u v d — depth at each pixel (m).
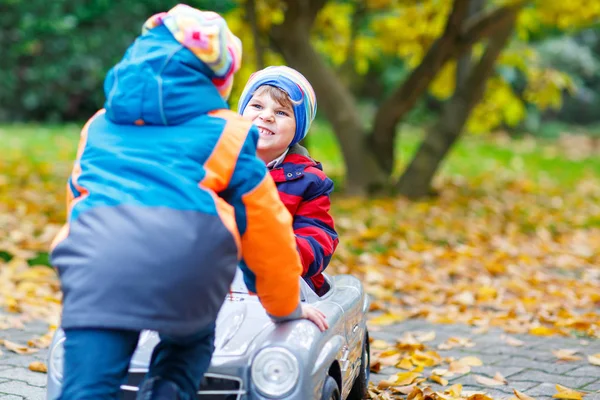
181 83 3.18
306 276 4.34
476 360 5.97
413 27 15.54
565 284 8.90
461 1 12.91
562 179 18.94
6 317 6.90
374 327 7.20
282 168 4.48
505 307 7.81
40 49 18.86
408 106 14.02
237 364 3.52
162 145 3.15
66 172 15.21
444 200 14.18
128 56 3.25
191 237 3.01
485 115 17.58
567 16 13.92
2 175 14.09
